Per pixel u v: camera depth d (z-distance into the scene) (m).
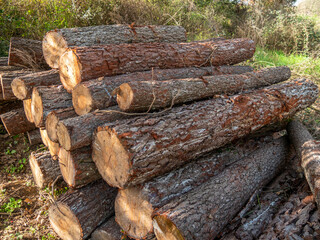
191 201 2.12
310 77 5.85
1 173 3.66
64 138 2.31
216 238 2.35
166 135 2.15
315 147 2.71
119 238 2.40
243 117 2.79
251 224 2.37
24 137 4.30
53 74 3.54
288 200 2.62
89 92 2.54
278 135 3.80
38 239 2.77
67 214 2.52
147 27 4.00
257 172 2.79
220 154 2.87
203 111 2.57
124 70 2.99
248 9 9.39
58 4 6.19
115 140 2.00
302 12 9.54
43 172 3.16
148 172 2.08
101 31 3.46
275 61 6.92
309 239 2.00
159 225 1.99
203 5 9.12
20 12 5.92
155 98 2.45
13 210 3.09
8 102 4.44
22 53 4.05
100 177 2.66
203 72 3.75
